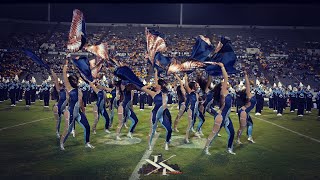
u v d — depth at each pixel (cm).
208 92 1041
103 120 1402
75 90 834
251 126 983
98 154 788
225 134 1112
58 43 3678
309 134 1125
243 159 769
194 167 691
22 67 3183
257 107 1752
